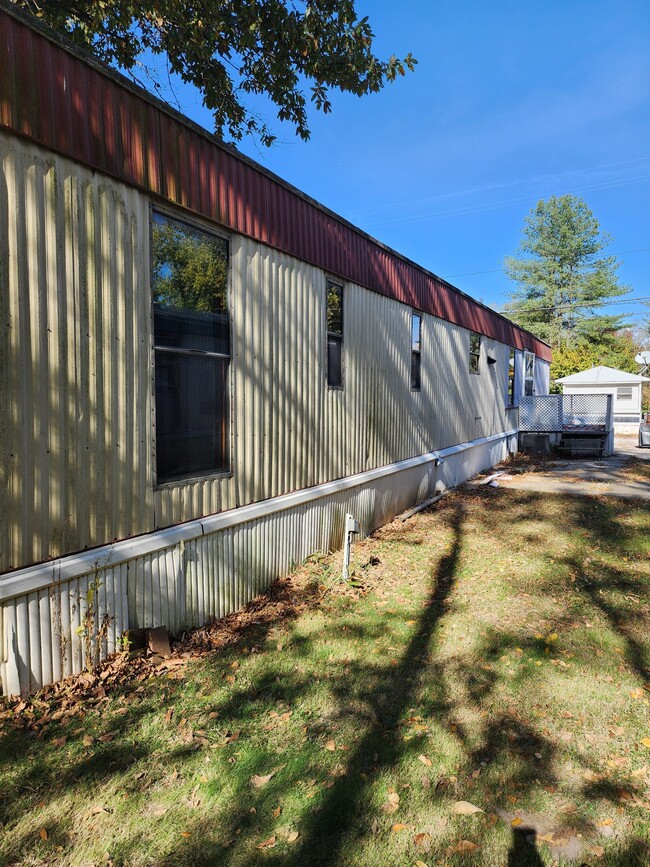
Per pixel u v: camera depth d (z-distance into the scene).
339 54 6.89
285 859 1.99
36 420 2.79
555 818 2.21
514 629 4.06
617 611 4.39
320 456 5.68
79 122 2.96
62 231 2.89
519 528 7.21
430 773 2.47
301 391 5.25
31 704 2.80
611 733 2.78
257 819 2.18
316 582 4.98
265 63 7.30
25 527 2.77
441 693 3.16
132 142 3.29
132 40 7.03
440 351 9.61
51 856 1.99
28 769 2.41
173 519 3.73
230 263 4.21
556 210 39.06
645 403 35.66
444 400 9.91
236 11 6.42
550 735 2.77
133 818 2.17
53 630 2.95
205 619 4.04
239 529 4.38
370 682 3.28
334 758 2.57
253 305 4.48
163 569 3.63
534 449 16.73
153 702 2.98
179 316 3.75
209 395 4.05
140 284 3.39
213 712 2.92
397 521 7.59
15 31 2.61
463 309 10.77
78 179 2.97
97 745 2.60
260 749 2.63
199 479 3.94
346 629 4.04
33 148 2.73
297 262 5.11
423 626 4.11
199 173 3.83
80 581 3.07
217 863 1.97
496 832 2.13
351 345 6.32
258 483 4.63
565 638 3.90
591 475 12.05
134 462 3.39
